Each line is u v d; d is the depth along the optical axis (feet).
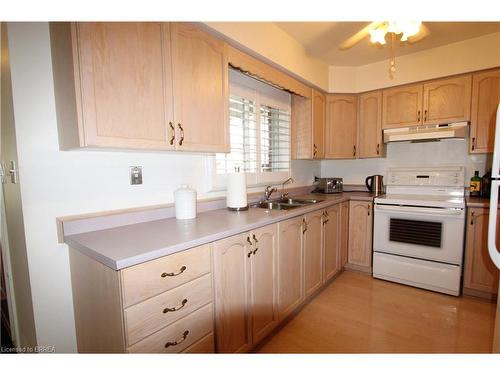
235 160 7.14
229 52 5.59
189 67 4.66
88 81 3.41
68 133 3.73
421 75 8.48
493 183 4.11
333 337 5.82
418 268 7.99
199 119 4.89
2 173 4.85
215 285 4.20
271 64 6.79
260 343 5.58
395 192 9.49
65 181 4.21
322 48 8.06
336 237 8.63
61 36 3.60
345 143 9.91
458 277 7.38
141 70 3.96
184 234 4.09
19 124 3.80
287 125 9.01
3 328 6.07
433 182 8.73
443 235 7.52
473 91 7.82
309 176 10.80
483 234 7.11
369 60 9.15
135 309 3.13
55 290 4.17
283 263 5.95
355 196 9.29
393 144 10.15
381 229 8.61
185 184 5.93
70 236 4.11
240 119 7.22
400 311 6.82
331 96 9.73
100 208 4.59
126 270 3.04
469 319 6.38
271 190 8.22
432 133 8.33
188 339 3.76
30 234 3.93
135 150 4.55
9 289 5.28
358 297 7.61
